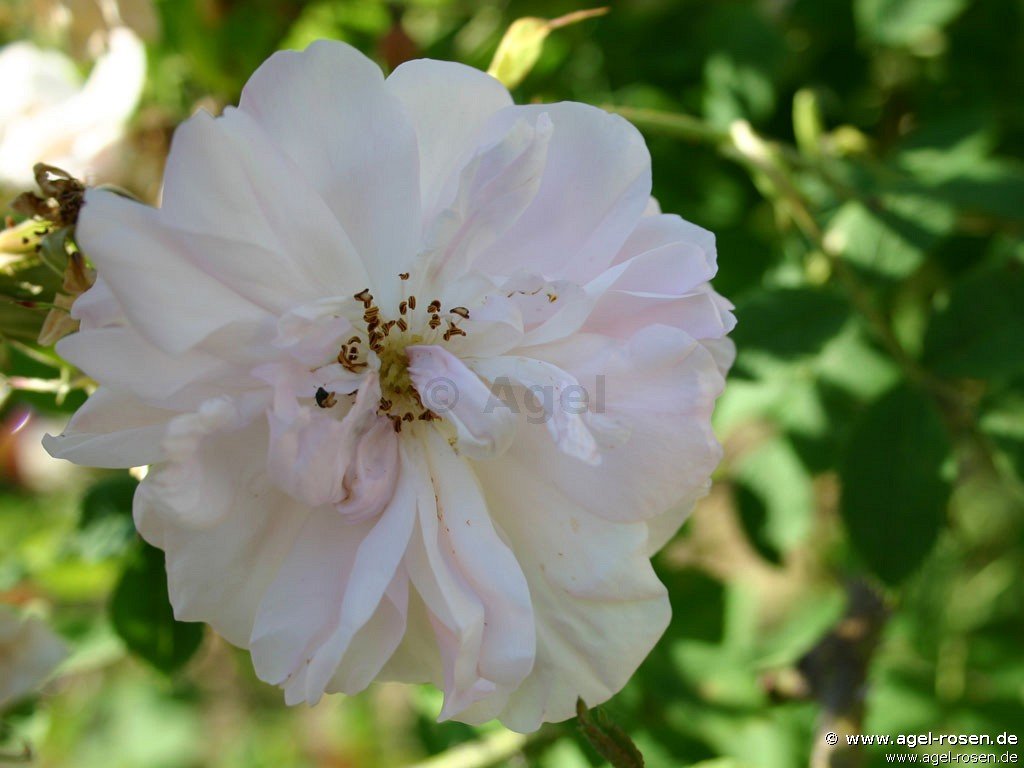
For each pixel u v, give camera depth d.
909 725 0.25
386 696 0.39
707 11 0.26
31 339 0.17
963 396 0.21
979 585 0.30
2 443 0.28
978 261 0.26
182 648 0.20
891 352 0.21
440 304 0.16
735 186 0.25
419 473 0.16
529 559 0.16
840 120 0.27
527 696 0.16
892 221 0.21
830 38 0.26
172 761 0.39
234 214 0.14
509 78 0.19
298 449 0.15
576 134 0.16
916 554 0.20
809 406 0.22
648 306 0.15
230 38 0.24
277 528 0.16
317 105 0.15
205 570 0.15
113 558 0.22
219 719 0.41
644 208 0.16
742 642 0.23
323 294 0.15
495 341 0.16
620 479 0.16
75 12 0.22
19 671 0.21
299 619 0.15
